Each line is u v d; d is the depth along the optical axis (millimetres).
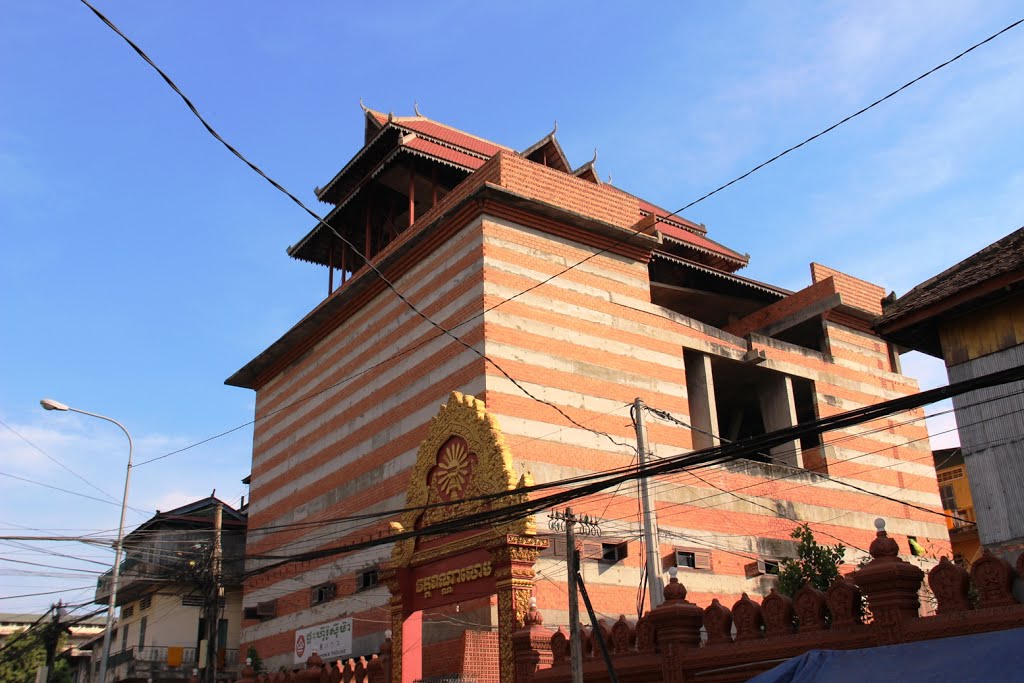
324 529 31375
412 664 17141
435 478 17906
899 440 35469
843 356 35406
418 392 27922
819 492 31438
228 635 42969
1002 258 16047
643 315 29266
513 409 24953
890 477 34281
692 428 28312
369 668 18703
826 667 9227
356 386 31547
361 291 32125
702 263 39531
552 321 26906
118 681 42188
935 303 16266
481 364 25250
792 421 33000
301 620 31422
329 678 20688
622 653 13875
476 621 22719
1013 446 15445
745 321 38188
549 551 23500
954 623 9961
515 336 25969
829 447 32969
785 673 9406
